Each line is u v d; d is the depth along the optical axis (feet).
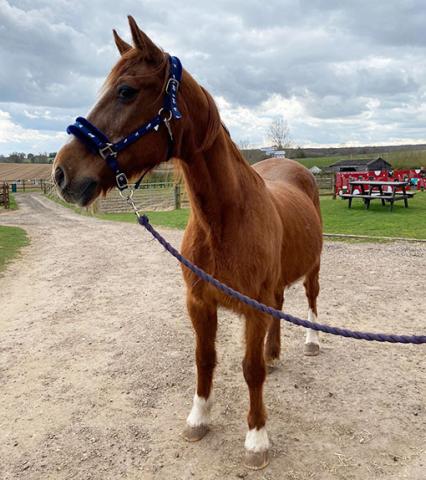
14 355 14.39
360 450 9.26
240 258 8.29
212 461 9.11
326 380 12.12
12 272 26.50
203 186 7.93
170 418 10.66
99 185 7.22
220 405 11.10
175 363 13.51
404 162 143.13
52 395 11.84
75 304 19.84
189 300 9.33
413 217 40.29
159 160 7.53
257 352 8.95
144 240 37.70
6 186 90.84
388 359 13.30
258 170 14.92
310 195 14.29
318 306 18.13
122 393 11.85
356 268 24.27
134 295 21.04
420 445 9.37
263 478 8.56
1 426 10.48
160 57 7.20
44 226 52.34
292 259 10.94
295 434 9.84
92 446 9.67
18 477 8.77
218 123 7.87
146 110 7.14
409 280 21.65
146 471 8.87
